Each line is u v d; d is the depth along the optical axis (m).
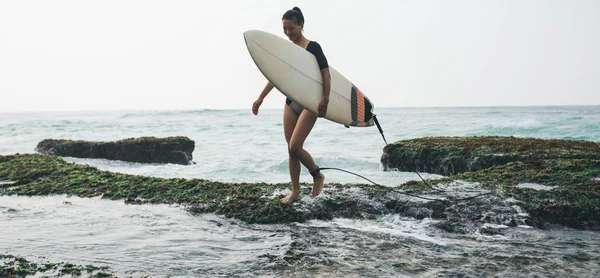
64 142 18.41
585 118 29.11
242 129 30.08
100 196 6.56
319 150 17.86
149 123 43.59
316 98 4.56
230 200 5.81
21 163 9.15
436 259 3.94
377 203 5.65
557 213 5.12
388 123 33.12
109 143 17.31
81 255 3.96
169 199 6.19
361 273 3.57
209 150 19.47
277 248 4.23
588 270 3.66
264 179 11.05
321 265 3.76
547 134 22.55
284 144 20.61
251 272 3.60
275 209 5.31
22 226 4.95
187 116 67.25
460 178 6.81
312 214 5.33
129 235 4.62
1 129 35.09
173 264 3.77
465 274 3.56
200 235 4.65
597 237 4.68
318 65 4.59
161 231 4.79
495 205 5.41
